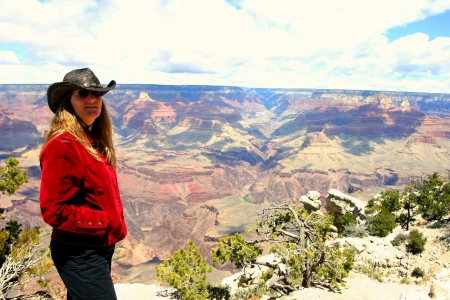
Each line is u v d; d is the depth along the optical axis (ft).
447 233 79.25
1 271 32.48
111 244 11.67
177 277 53.67
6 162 50.78
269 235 55.06
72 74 11.05
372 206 107.14
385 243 81.35
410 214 100.22
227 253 55.88
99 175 11.00
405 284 60.54
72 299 12.30
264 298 51.60
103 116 12.43
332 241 85.61
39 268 37.76
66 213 10.23
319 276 52.70
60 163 10.18
